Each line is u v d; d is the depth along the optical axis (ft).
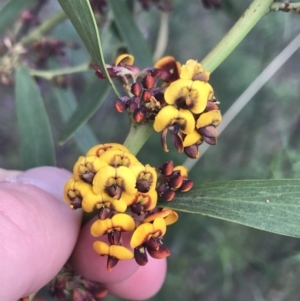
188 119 0.25
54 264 0.31
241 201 0.25
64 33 0.58
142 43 0.42
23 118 0.38
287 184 0.25
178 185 0.26
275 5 0.27
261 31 0.61
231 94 0.63
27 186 0.31
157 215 0.25
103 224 0.25
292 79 0.62
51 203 0.31
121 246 0.25
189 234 0.58
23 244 0.27
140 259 0.26
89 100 0.40
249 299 0.64
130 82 0.29
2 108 0.77
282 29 0.59
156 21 0.67
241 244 0.59
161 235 0.25
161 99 0.26
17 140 0.77
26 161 0.38
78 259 0.35
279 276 0.58
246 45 0.64
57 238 0.30
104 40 0.48
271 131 0.62
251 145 0.62
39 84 0.53
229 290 0.62
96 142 0.51
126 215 0.25
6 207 0.28
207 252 0.59
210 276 0.63
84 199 0.25
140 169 0.25
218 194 0.26
